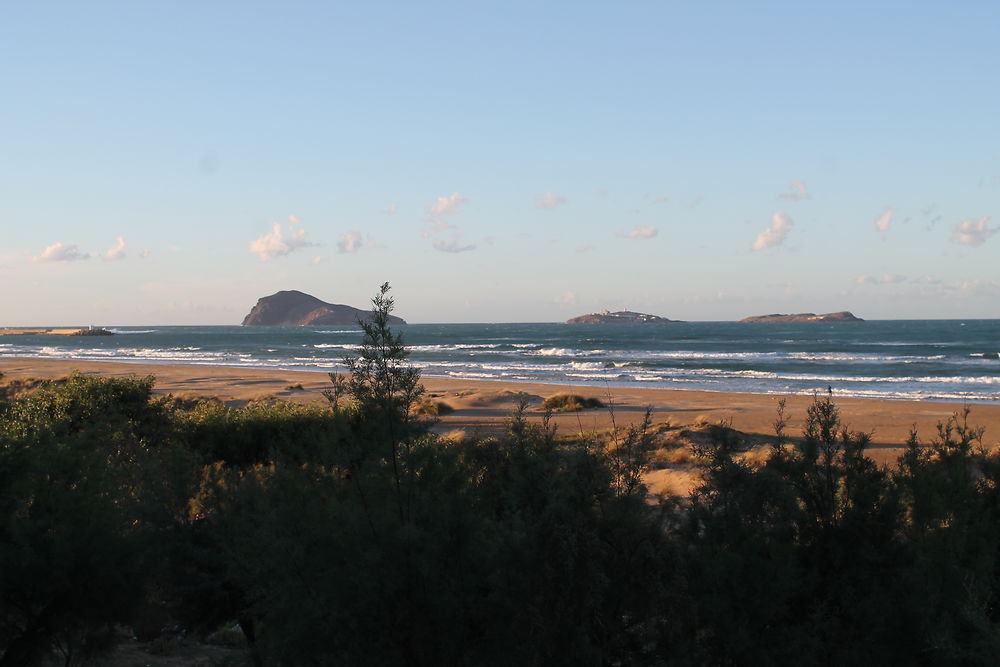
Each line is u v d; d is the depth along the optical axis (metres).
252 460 12.07
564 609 4.29
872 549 5.15
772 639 4.80
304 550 4.82
